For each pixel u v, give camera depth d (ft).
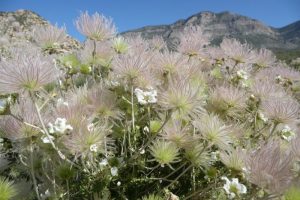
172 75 1.38
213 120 1.08
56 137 0.99
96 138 1.02
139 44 1.63
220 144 1.06
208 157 1.14
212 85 1.61
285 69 2.04
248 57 1.67
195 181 1.26
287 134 1.31
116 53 1.56
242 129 1.27
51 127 0.97
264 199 0.92
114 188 1.15
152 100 1.13
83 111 1.09
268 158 0.91
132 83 1.25
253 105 1.47
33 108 1.09
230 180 1.04
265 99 1.44
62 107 1.06
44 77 0.96
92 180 1.08
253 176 0.90
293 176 0.94
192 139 1.12
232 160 1.04
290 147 1.19
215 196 1.14
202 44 1.74
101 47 1.54
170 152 1.09
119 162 1.12
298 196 0.85
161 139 1.18
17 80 0.94
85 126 1.03
